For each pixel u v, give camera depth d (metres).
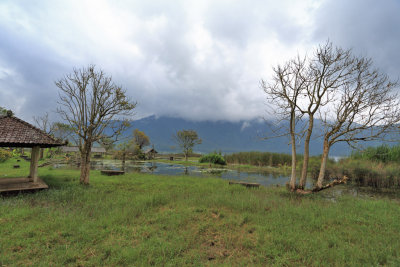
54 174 13.96
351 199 9.54
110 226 5.12
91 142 10.88
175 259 3.75
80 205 7.00
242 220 5.81
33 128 9.80
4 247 3.95
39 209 6.20
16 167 19.23
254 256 4.01
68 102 10.68
